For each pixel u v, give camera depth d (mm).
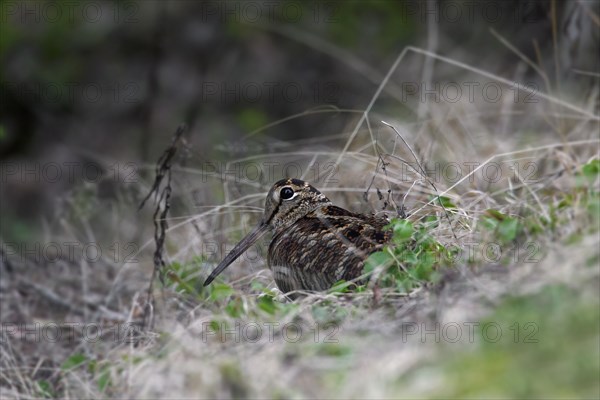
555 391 6539
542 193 10000
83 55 21250
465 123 13625
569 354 6852
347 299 8578
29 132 20953
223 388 7516
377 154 11461
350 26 19828
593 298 7336
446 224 9469
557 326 7195
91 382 9172
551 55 15562
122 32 21312
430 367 7152
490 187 11539
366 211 11562
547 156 11055
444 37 18562
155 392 7930
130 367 8430
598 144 11289
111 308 12055
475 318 7668
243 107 20984
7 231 18266
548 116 13422
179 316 10086
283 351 7766
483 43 17828
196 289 11250
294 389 7246
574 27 13508
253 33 20844
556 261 7770
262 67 21203
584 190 8797
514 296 7688
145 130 20266
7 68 20438
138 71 21734
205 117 21141
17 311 12180
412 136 12969
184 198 12953
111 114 22312
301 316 8453
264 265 11461
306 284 9336
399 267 8734
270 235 11961
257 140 18422
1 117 20547
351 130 13766
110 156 20922
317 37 20359
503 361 6996
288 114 20469
